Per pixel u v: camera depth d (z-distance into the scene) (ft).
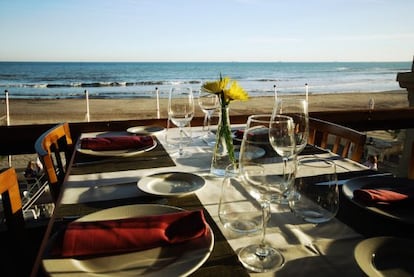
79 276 2.05
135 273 2.10
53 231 2.76
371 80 116.06
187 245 2.40
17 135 7.07
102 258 2.26
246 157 2.84
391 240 2.36
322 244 2.56
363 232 2.76
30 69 150.30
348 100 66.59
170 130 7.30
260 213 3.08
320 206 3.05
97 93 75.77
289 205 3.24
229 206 3.23
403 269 2.09
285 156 3.07
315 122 6.89
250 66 202.28
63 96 70.38
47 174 4.45
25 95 72.43
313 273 2.17
